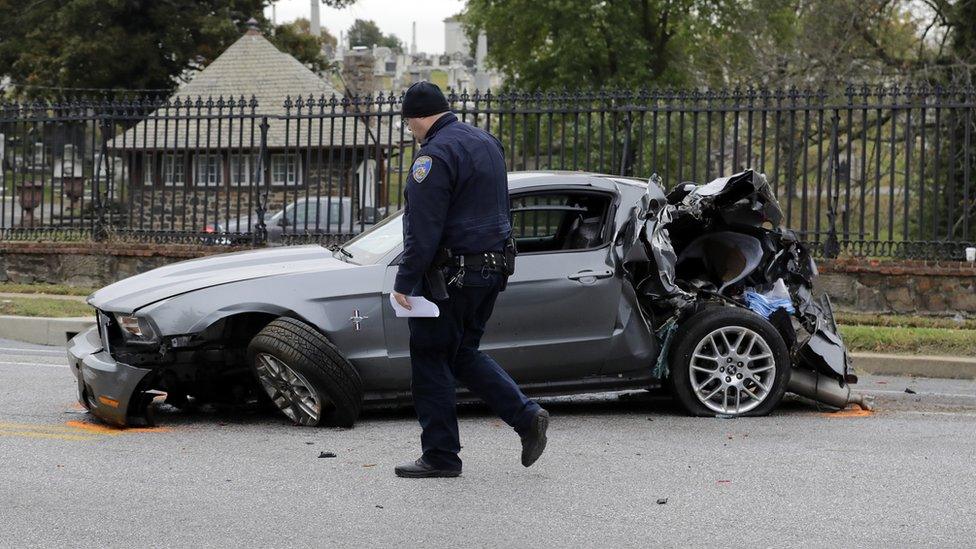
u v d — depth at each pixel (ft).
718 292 26.20
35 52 137.28
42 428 23.24
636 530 16.37
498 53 148.25
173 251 47.39
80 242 49.29
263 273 23.67
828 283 40.42
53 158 50.52
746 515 17.26
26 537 15.70
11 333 39.40
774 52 96.48
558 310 24.57
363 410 25.72
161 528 16.19
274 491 18.29
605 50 135.33
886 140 72.28
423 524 16.48
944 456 21.58
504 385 18.90
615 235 25.16
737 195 26.32
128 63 136.36
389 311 23.61
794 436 23.41
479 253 18.15
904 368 33.40
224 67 112.57
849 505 17.92
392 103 44.57
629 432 23.70
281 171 100.07
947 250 40.57
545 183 25.12
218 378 25.03
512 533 16.12
